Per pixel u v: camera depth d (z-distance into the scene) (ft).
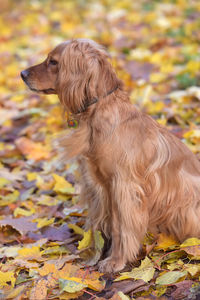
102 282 8.04
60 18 30.58
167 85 16.80
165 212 9.14
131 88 16.81
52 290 7.95
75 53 8.38
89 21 29.12
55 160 13.23
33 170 13.33
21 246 9.57
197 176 9.39
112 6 32.78
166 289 7.84
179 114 14.17
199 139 12.42
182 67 18.40
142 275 7.97
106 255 9.46
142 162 8.60
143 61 19.76
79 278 7.97
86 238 9.09
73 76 8.42
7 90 19.52
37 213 10.82
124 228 8.68
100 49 8.66
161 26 24.99
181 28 23.95
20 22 31.58
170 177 8.93
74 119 8.84
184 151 9.35
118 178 8.50
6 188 12.09
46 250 9.12
